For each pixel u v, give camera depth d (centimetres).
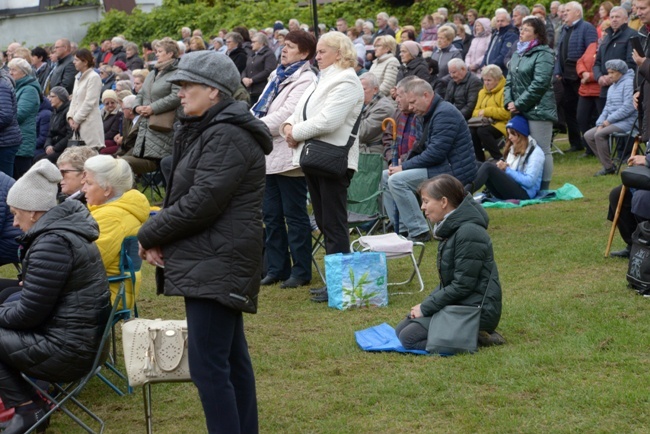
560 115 1431
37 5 2584
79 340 446
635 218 722
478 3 2059
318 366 549
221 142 375
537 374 504
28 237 448
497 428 437
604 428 429
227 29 2314
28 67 1161
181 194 381
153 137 995
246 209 384
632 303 619
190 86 382
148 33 2522
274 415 478
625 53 1187
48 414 449
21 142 1042
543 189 1044
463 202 554
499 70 1201
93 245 461
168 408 501
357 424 458
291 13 2309
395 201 876
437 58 1427
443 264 559
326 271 677
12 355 441
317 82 712
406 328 563
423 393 491
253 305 386
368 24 1658
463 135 867
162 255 385
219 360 384
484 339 557
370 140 995
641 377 486
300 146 670
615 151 1198
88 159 523
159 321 454
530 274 723
